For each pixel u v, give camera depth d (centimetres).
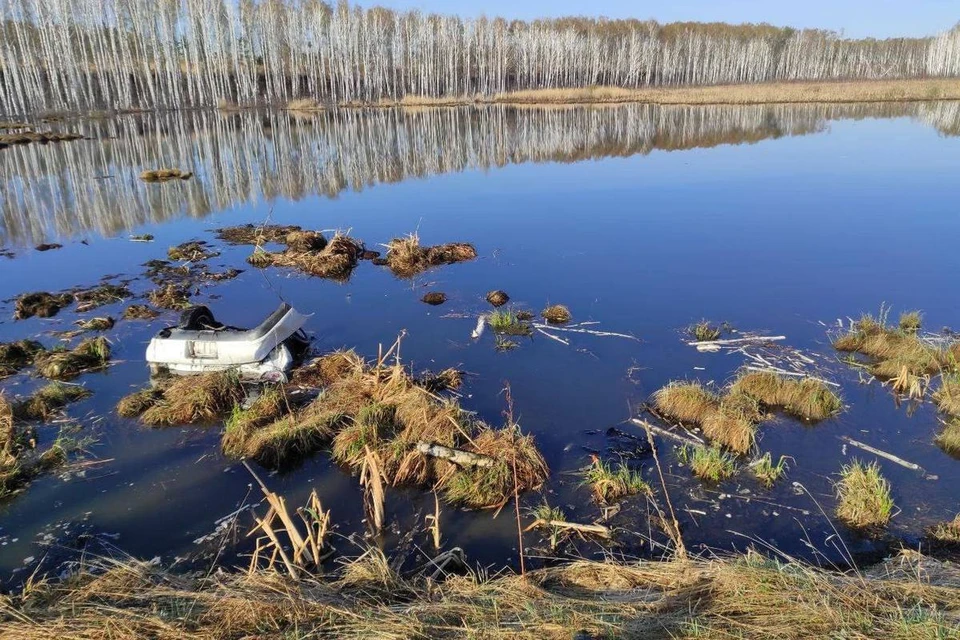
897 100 5234
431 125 4103
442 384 810
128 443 693
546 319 1052
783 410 748
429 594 441
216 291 1222
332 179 2417
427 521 565
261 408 729
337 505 590
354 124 4166
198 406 741
